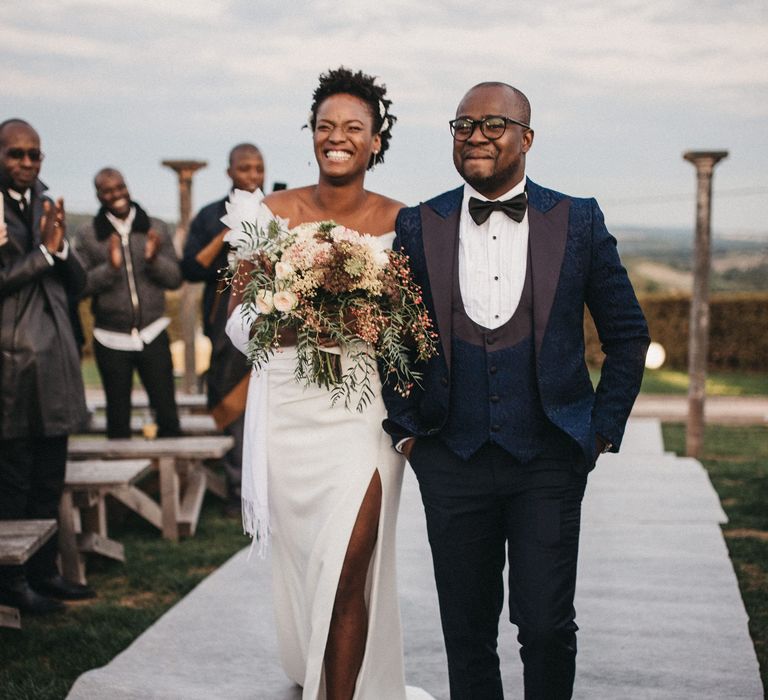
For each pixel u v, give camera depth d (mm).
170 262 6176
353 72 3037
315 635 2814
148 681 3365
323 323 2744
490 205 2564
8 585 4211
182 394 9109
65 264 4285
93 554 5168
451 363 2584
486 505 2582
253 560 4930
